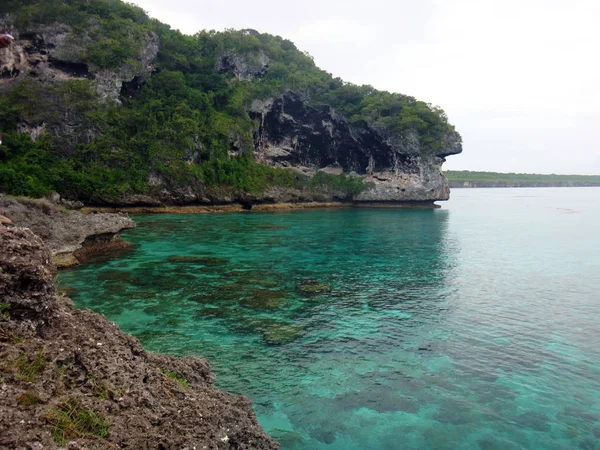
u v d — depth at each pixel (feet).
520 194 533.96
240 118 241.35
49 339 19.58
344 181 266.77
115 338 22.44
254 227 147.02
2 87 181.88
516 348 46.06
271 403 34.55
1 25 190.19
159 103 214.69
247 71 273.13
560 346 46.75
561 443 30.09
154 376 20.38
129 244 100.89
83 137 185.16
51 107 181.68
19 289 19.34
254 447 18.94
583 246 118.73
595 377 39.70
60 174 170.40
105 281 68.49
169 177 195.52
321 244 113.60
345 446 29.48
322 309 58.03
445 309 59.21
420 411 33.86
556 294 68.08
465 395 36.32
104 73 198.39
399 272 82.12
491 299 64.69
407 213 226.38
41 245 21.89
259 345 45.57
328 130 268.82
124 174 185.88
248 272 78.38
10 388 15.23
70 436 14.67
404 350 45.14
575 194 530.68
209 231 133.18
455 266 89.25
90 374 18.29
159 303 58.39
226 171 221.66
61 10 199.62
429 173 260.21
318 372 39.91
